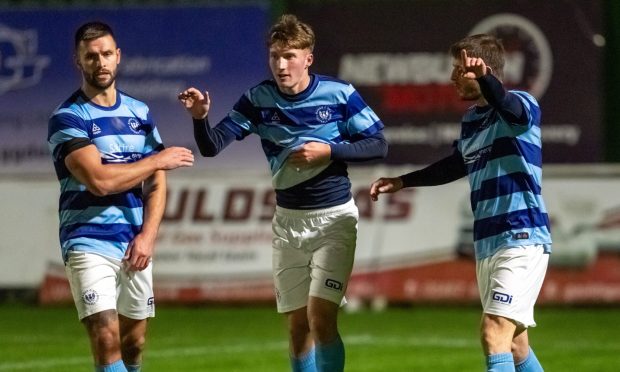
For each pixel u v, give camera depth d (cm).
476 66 1527
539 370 1725
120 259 1708
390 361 2553
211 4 3975
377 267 3538
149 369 2462
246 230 3584
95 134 1695
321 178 1764
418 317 3350
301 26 1720
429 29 3878
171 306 3594
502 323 1596
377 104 3903
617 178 3459
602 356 2616
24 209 3662
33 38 4003
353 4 3912
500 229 1622
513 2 3862
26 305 3641
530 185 1623
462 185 3522
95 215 1689
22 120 3984
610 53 3878
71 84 3991
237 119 1791
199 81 3972
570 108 3850
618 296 3419
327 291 1766
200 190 3622
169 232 3619
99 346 1648
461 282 3488
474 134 1662
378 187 1814
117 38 3984
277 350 2727
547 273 3469
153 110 3975
